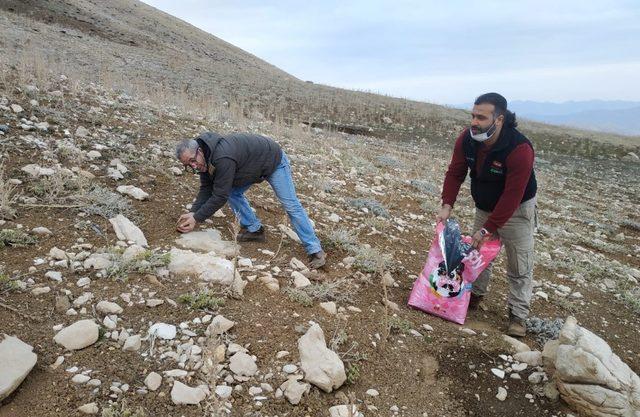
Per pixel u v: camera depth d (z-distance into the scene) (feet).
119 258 13.85
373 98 87.20
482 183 14.58
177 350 11.26
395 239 21.50
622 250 28.19
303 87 85.40
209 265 14.16
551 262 23.12
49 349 10.65
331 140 43.68
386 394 11.89
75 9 93.40
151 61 69.51
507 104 13.09
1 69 29.01
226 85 68.74
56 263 13.26
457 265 15.24
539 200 38.32
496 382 13.10
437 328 14.89
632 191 49.52
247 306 13.29
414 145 58.80
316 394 11.11
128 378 10.39
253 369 11.21
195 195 19.95
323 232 19.72
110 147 22.36
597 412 11.71
